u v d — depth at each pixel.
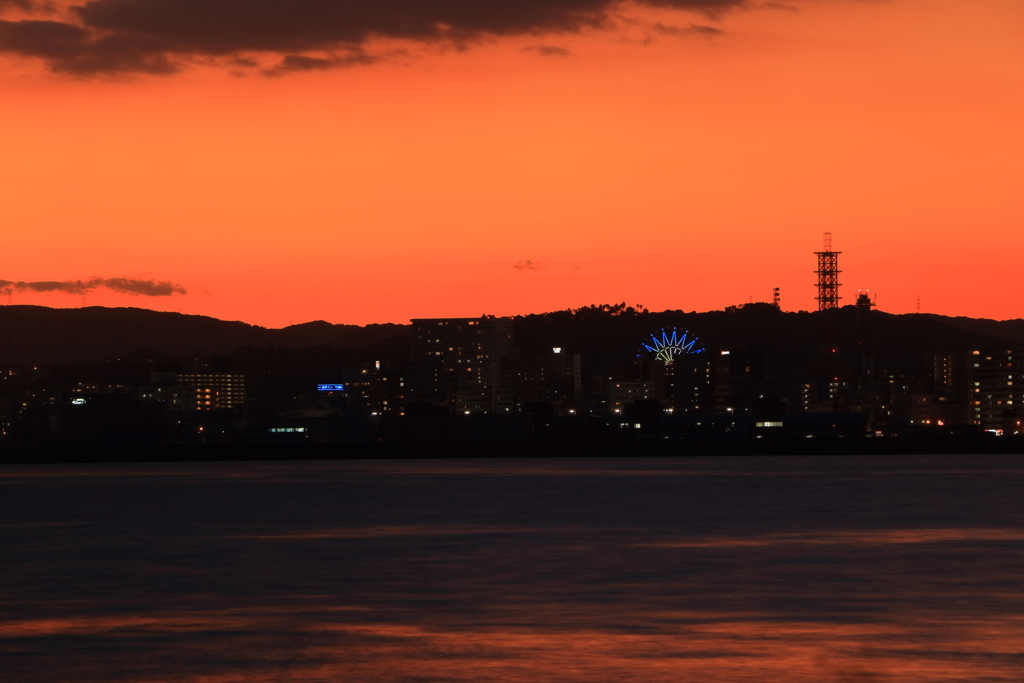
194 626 129.62
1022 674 101.38
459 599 151.75
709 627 127.44
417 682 99.25
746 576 176.25
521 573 181.62
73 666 106.69
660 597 152.62
